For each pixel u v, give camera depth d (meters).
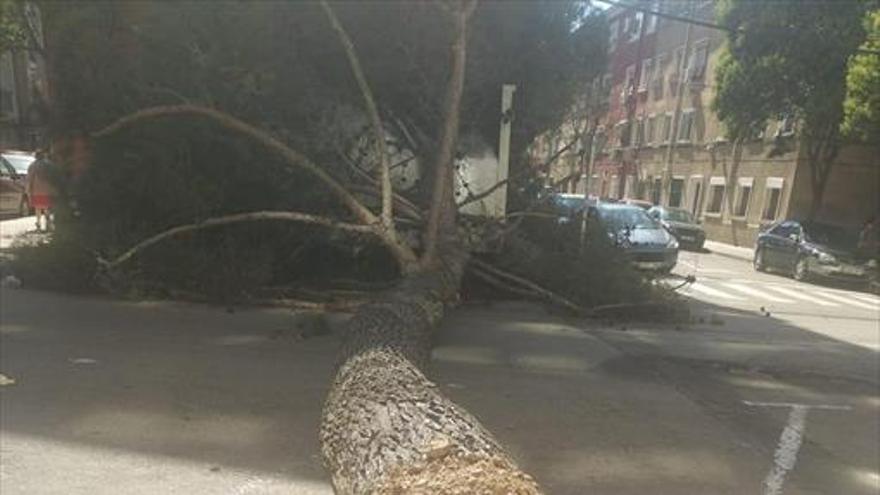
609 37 10.84
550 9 10.02
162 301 8.66
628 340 8.45
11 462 4.15
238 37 8.13
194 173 8.74
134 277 8.70
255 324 7.82
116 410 5.04
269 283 9.45
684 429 5.39
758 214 29.41
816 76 20.42
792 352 8.51
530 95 10.20
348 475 2.94
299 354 6.72
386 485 2.58
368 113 8.55
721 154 32.75
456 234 8.97
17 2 10.20
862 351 8.96
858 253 18.05
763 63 21.12
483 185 10.30
